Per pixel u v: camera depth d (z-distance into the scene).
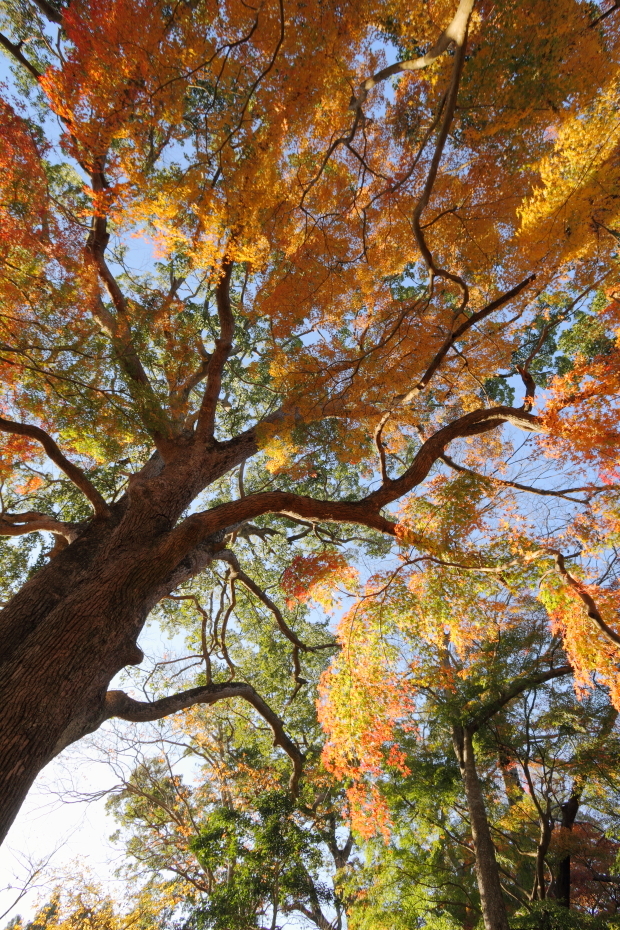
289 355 8.72
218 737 14.29
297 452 8.75
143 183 5.95
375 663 6.52
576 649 5.41
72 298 7.23
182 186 5.95
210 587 14.20
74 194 9.98
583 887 11.60
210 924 8.79
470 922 9.85
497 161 6.22
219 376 7.82
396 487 6.46
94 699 4.76
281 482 13.49
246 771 13.09
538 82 4.59
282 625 9.67
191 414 10.30
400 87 6.82
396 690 6.43
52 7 7.79
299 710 14.23
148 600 5.80
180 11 5.20
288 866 9.27
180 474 7.23
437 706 10.49
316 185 7.31
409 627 6.45
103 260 8.49
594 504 6.58
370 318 9.10
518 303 7.71
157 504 6.57
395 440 11.55
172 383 8.65
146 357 8.45
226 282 6.96
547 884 11.02
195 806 14.36
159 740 13.50
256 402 13.34
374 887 9.55
